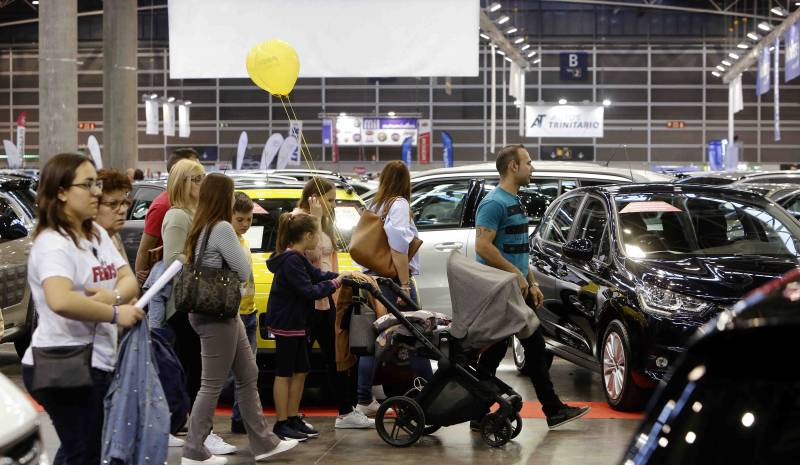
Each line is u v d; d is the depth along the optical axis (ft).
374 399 27.35
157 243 24.02
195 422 20.93
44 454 11.93
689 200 28.81
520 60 149.48
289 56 28.76
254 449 21.81
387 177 24.43
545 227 32.65
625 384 25.82
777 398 6.60
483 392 22.95
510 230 24.59
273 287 23.29
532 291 24.90
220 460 21.30
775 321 6.42
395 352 23.20
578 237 29.94
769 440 6.54
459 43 41.09
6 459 10.84
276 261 22.90
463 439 23.91
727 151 147.02
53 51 69.56
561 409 24.20
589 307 27.73
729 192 29.22
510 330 22.45
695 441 6.83
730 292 24.63
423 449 22.94
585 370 34.45
